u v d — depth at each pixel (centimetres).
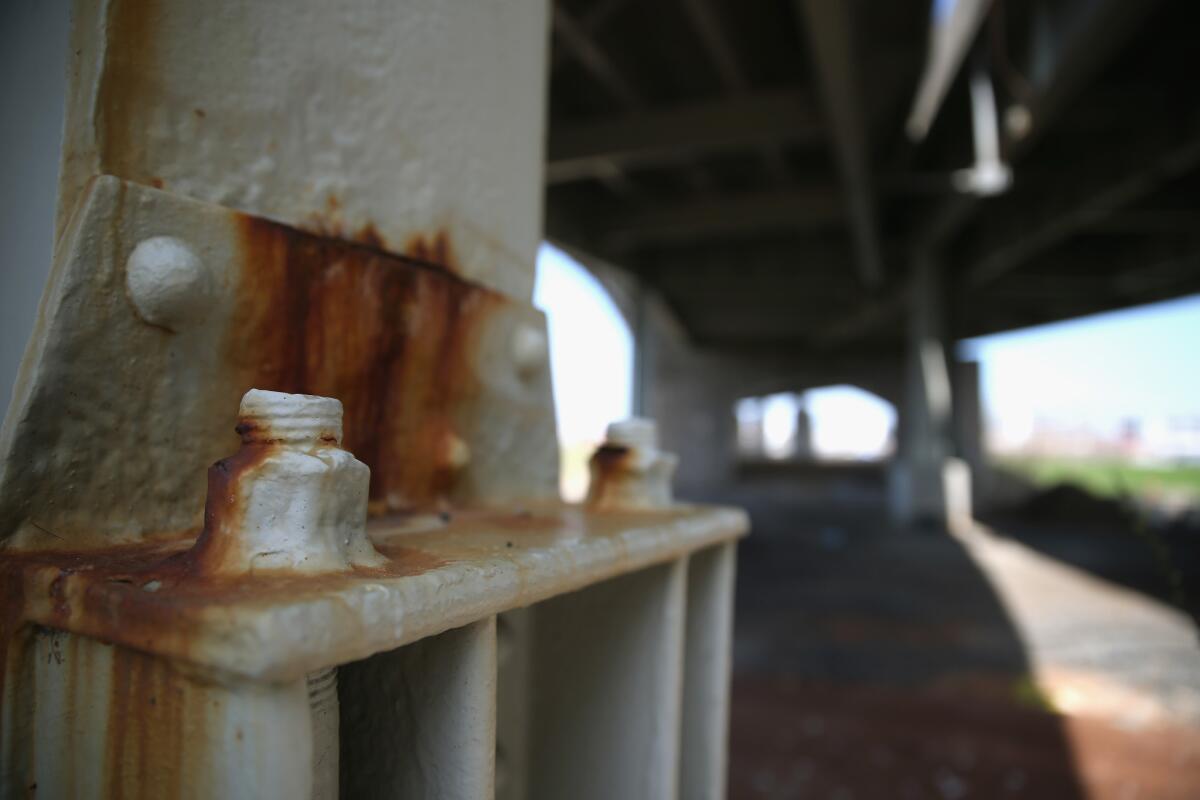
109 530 36
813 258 819
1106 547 588
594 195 688
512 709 57
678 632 51
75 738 30
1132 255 752
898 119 523
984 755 195
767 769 186
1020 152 493
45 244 37
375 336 48
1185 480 943
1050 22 380
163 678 28
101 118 36
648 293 846
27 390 33
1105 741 204
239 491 31
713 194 655
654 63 447
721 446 1252
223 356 40
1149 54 430
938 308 731
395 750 36
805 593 409
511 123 62
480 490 57
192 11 40
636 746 52
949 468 715
